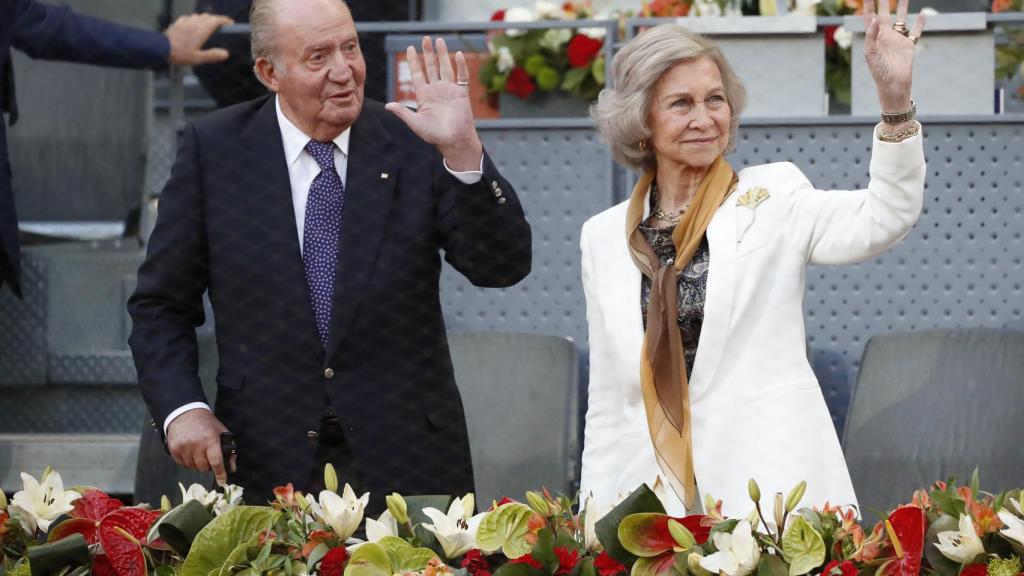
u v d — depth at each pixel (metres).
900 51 9.44
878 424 13.52
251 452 10.62
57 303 16.53
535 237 15.25
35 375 16.36
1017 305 14.41
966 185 14.50
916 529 7.53
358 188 10.66
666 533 7.73
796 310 9.98
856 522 7.80
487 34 16.33
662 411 9.88
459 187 10.20
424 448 10.64
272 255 10.63
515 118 16.28
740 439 9.74
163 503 8.89
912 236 14.55
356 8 16.41
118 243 17.19
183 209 10.80
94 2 17.59
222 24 16.05
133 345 10.81
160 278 10.83
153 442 13.65
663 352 9.96
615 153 10.83
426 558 8.07
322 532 8.15
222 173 10.80
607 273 10.50
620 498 8.45
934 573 7.74
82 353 16.28
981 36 14.70
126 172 17.23
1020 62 16.02
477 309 15.29
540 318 15.21
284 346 10.59
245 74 16.23
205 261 10.89
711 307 9.90
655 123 10.42
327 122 10.61
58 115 17.19
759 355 9.87
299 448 10.55
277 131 10.85
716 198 10.19
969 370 13.40
